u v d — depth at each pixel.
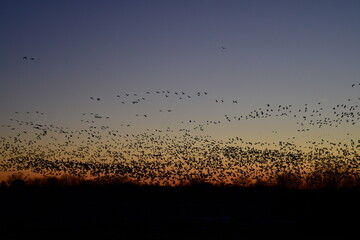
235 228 51.44
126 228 51.69
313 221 53.41
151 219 58.09
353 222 52.28
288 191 60.94
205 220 54.06
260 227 51.75
